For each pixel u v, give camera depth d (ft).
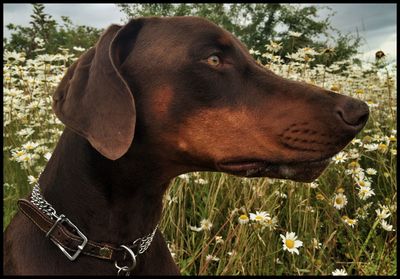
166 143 1.78
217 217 2.83
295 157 1.70
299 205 2.65
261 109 1.74
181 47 1.77
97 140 1.65
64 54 4.07
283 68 3.66
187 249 2.58
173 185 2.93
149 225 1.86
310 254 2.39
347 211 2.99
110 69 1.69
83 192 1.74
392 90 4.22
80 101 1.71
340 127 1.65
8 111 3.38
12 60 3.57
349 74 4.49
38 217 1.74
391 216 2.62
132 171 1.76
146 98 1.77
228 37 1.82
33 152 3.30
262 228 2.43
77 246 1.72
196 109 1.75
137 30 1.86
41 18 6.52
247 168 1.77
